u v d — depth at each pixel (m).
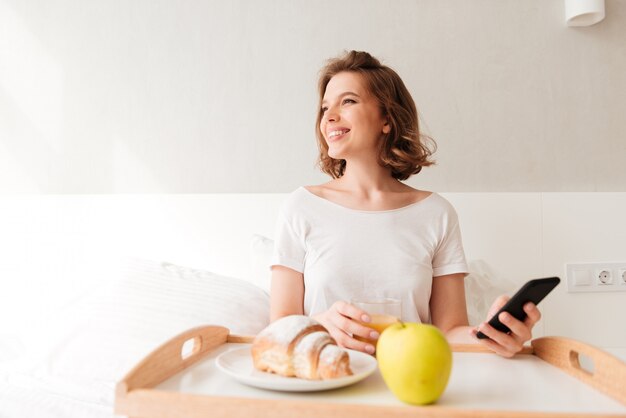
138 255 1.75
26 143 1.87
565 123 1.72
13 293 1.77
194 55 1.82
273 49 1.79
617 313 1.64
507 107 1.73
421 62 1.75
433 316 1.27
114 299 1.25
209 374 0.69
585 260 1.66
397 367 0.57
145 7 1.84
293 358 0.66
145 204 1.77
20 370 1.12
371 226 1.24
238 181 1.79
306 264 1.25
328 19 1.78
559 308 1.65
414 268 1.21
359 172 1.33
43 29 1.88
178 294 1.28
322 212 1.27
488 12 1.75
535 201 1.68
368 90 1.31
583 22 1.70
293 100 1.78
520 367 0.74
